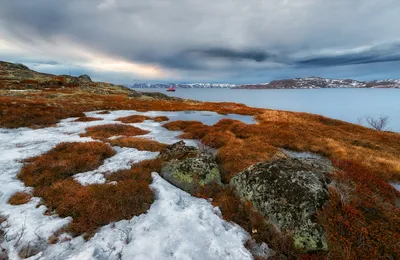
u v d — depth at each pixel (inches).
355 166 417.7
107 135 781.3
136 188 352.2
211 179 393.1
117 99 2202.3
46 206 324.5
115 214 298.8
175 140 766.5
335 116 5290.4
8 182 401.4
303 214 263.4
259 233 275.3
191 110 1652.3
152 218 291.1
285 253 246.8
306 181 295.4
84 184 392.8
